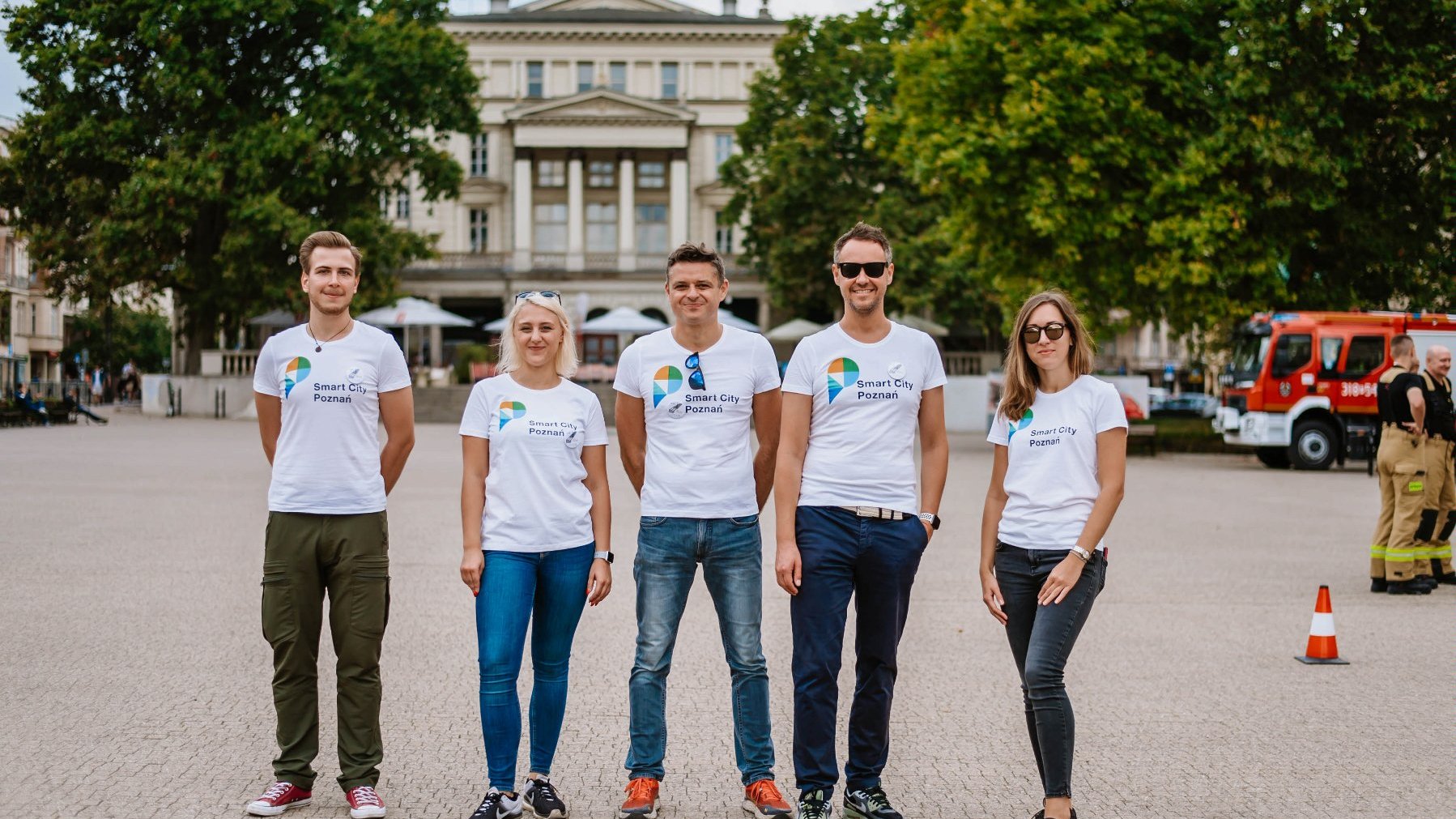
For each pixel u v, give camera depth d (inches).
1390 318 1015.6
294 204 1663.4
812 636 195.9
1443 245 1128.8
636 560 209.2
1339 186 1037.2
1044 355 196.5
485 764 225.1
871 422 198.4
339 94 1642.5
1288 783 216.2
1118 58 1031.6
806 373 200.5
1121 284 1121.4
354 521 202.7
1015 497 198.8
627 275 2559.1
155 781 211.5
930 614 378.0
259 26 1636.3
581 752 234.4
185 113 1612.9
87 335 2994.6
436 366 2222.0
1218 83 1051.3
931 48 1125.7
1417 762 228.7
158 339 3750.0
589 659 312.0
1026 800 208.8
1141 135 1051.3
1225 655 321.4
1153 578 451.8
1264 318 1039.6
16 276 2856.8
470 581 202.7
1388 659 317.7
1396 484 421.1
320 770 223.3
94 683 278.1
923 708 268.5
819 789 195.3
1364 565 487.8
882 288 201.3
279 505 201.9
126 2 1581.0
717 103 2691.9
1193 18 1058.1
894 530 197.6
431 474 886.4
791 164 1760.6
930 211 1689.2
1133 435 1252.5
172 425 1569.9
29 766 218.7
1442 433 422.3
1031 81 1047.6
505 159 2684.5
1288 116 1023.6
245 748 231.9
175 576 423.8
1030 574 196.1
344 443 203.2
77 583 407.5
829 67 1761.8
